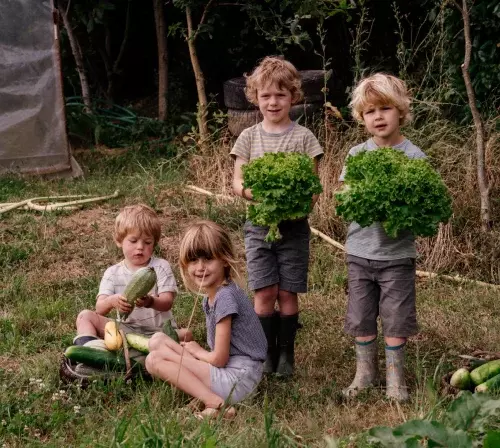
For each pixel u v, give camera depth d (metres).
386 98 5.14
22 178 10.35
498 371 4.93
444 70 9.94
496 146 8.51
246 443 4.25
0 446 4.49
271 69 5.59
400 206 4.78
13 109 10.45
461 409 3.99
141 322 5.70
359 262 5.16
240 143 5.78
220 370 4.98
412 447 3.67
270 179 5.14
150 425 4.32
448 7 9.42
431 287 7.31
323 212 8.41
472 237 7.85
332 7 10.63
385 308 5.10
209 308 5.11
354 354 5.86
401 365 5.10
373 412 4.88
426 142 8.72
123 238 5.65
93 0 13.47
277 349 5.69
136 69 15.44
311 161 5.28
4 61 10.33
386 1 12.06
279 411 4.93
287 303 5.59
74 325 6.41
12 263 7.75
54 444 4.48
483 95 9.48
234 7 12.88
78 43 14.30
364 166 4.88
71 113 12.85
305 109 9.77
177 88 14.06
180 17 13.74
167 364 4.94
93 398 5.09
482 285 7.31
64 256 7.91
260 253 5.55
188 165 10.42
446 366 5.49
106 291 5.60
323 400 5.09
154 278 5.32
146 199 9.27
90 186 9.92
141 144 12.18
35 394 5.07
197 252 5.00
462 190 8.24
